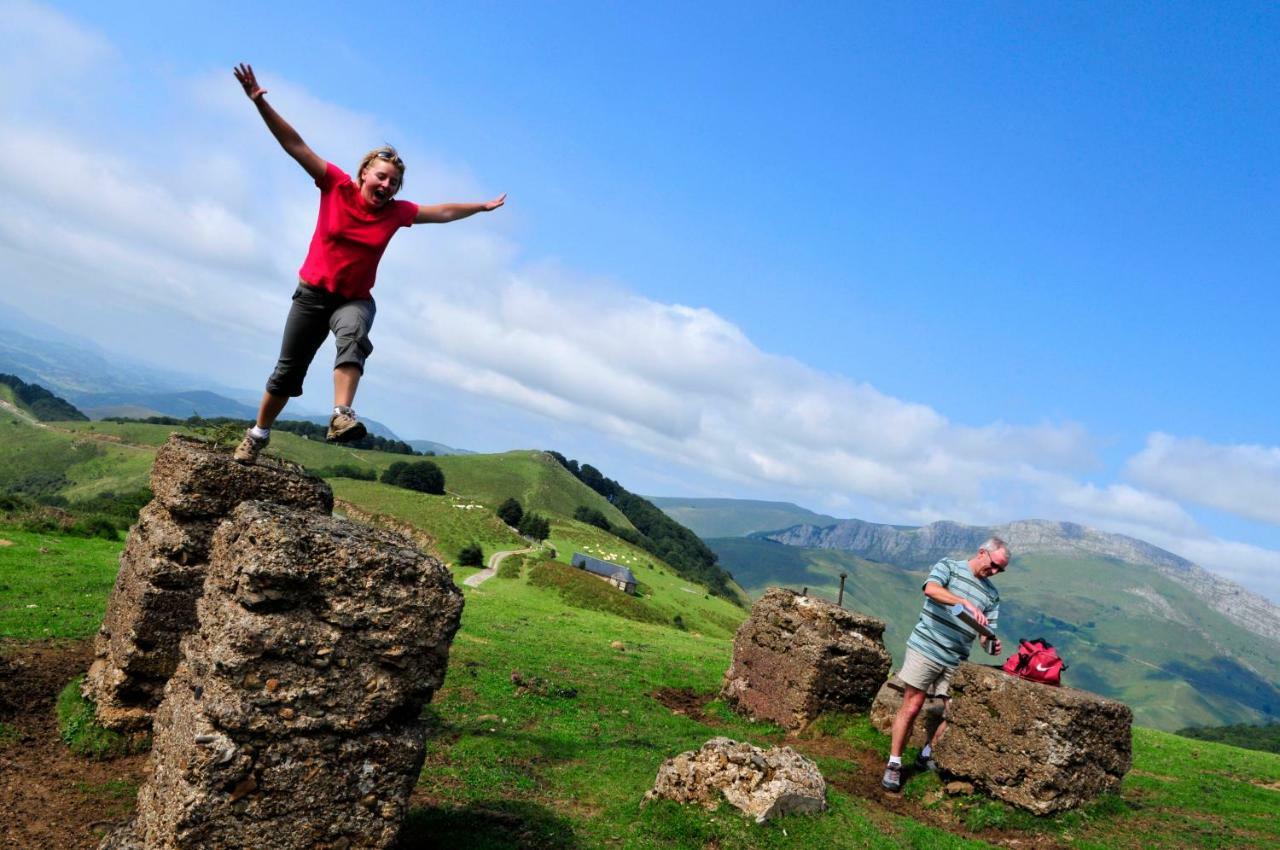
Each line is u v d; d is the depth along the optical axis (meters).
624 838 8.31
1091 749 10.43
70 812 8.04
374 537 6.67
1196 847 9.77
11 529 29.50
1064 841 9.71
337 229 6.77
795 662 14.91
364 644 6.30
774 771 8.91
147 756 9.65
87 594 19.05
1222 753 16.25
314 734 6.13
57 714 10.48
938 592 11.30
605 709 14.70
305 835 6.07
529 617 29.92
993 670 11.12
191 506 9.49
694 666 21.75
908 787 11.37
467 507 143.38
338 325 6.75
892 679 15.18
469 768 10.22
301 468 10.70
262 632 5.91
